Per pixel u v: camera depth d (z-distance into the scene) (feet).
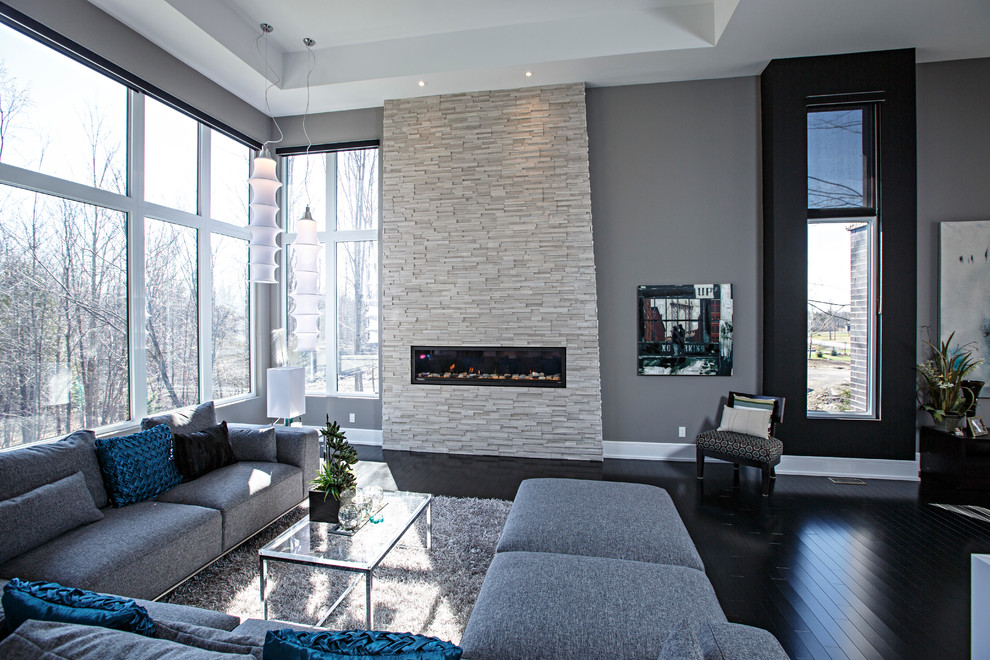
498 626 4.68
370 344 17.74
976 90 13.80
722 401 15.16
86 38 10.84
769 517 11.02
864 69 13.53
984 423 13.56
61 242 10.78
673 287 15.31
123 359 12.23
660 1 13.12
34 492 7.04
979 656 5.86
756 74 14.78
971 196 13.84
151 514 8.02
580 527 6.89
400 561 8.79
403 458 15.71
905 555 9.26
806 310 13.99
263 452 10.96
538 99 15.56
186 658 2.88
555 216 15.56
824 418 14.02
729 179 14.99
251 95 15.90
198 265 14.92
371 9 13.25
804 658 6.49
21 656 2.96
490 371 16.26
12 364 9.84
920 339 14.06
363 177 17.67
